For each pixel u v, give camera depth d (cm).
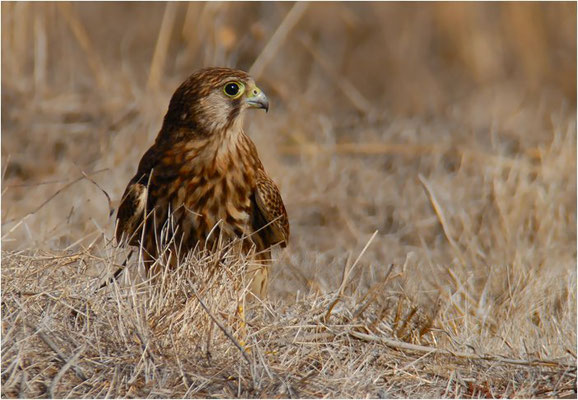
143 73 1705
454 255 1108
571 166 1322
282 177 1354
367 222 1293
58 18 1692
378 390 738
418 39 1958
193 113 867
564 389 756
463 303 962
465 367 796
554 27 1970
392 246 1202
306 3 1616
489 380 777
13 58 1520
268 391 702
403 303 914
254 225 888
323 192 1340
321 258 1134
